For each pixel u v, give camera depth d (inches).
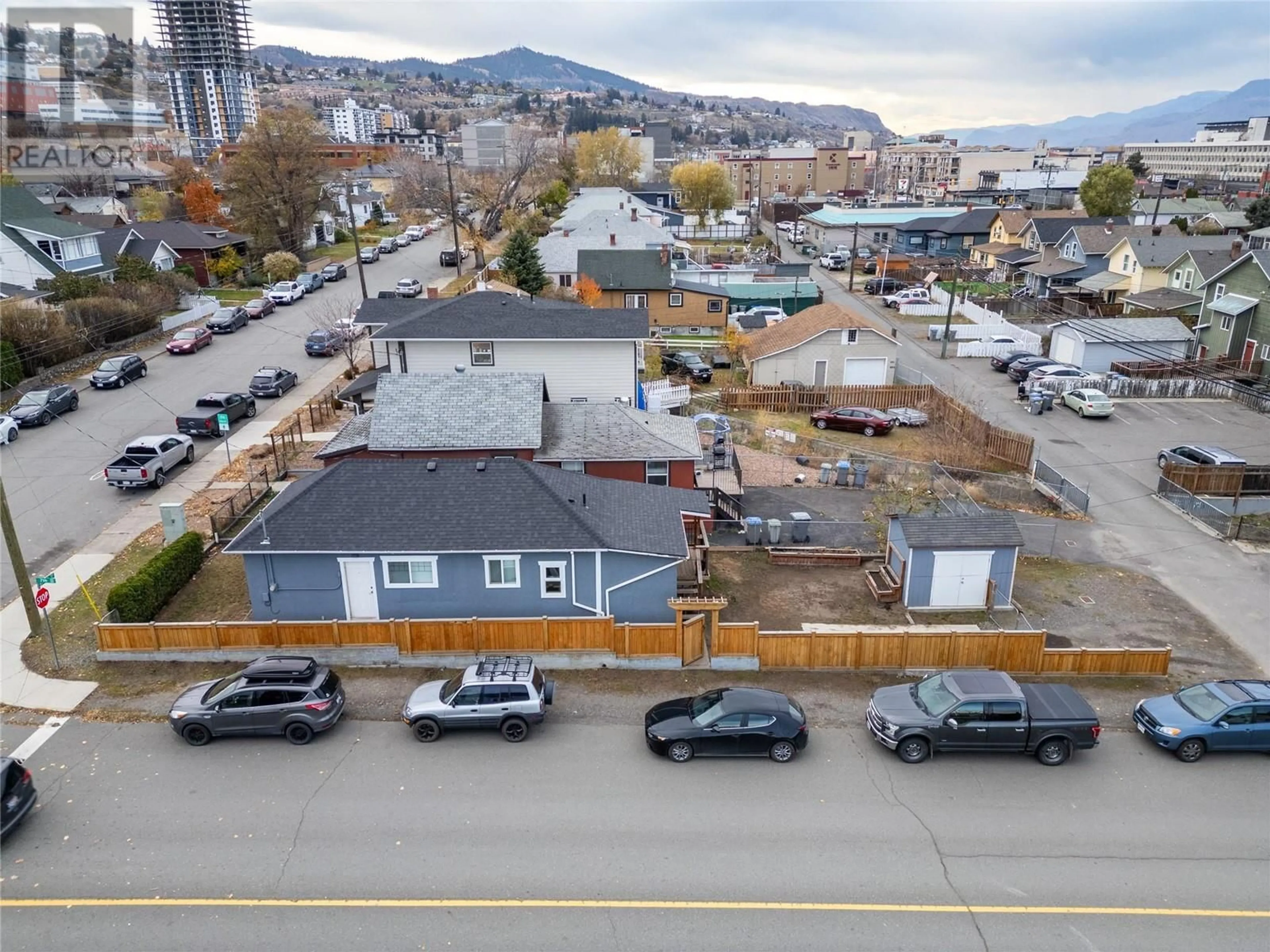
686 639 930.7
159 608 1023.6
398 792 729.0
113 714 834.2
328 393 1891.0
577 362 1588.3
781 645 927.0
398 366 1593.3
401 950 569.0
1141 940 579.5
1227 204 5206.7
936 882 631.8
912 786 745.6
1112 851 666.8
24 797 673.6
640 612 1002.7
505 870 639.8
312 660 839.1
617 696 881.5
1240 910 607.2
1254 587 1157.1
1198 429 1838.1
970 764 779.4
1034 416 1932.8
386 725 827.4
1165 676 938.1
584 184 5915.4
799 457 1647.4
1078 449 1715.1
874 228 4549.7
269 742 796.0
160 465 1397.6
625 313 1624.0
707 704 797.2
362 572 968.3
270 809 706.2
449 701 797.9
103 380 1883.6
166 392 1883.6
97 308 2153.1
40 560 1147.9
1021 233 3700.8
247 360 2161.7
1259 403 1952.5
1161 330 2267.5
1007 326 2657.5
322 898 612.1
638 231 3383.4
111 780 740.0
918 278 3671.3
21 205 2493.8
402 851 659.4
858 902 611.5
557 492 1001.5
